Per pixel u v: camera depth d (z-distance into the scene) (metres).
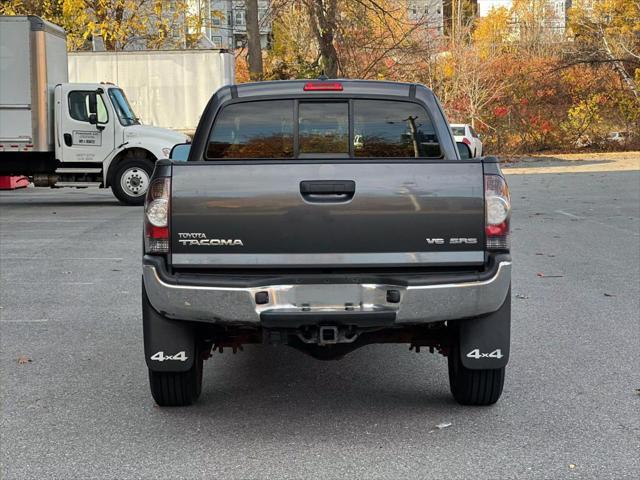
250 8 32.12
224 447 5.07
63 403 5.93
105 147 20.02
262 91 5.93
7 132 19.56
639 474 4.59
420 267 5.13
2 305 9.20
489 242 5.11
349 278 5.04
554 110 43.72
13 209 19.81
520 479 4.54
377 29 36.78
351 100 5.91
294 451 4.99
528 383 6.28
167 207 5.08
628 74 44.44
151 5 36.66
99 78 25.44
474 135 35.22
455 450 4.97
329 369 6.80
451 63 43.28
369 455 4.91
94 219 17.48
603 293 9.55
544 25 65.38
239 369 6.83
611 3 44.12
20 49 19.42
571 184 25.22
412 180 5.07
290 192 5.05
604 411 5.63
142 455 4.95
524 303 9.06
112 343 7.60
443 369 6.76
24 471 4.73
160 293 5.04
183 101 25.48
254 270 5.15
